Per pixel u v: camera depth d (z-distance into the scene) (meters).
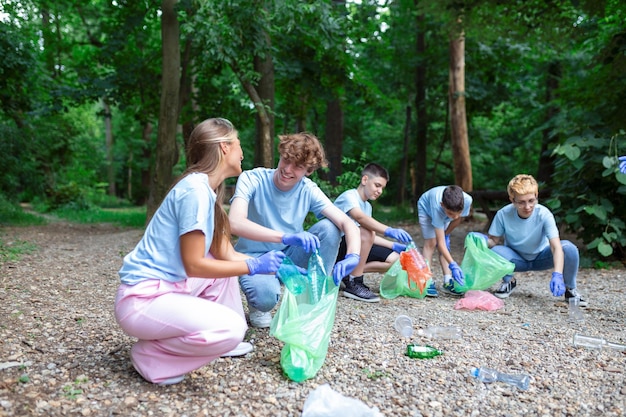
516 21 9.43
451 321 3.70
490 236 4.69
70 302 3.91
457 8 8.95
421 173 15.30
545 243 4.43
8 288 4.22
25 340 2.96
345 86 10.68
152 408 2.21
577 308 4.06
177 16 8.70
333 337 3.22
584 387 2.56
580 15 9.34
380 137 21.83
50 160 17.77
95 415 2.12
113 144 31.41
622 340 3.32
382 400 2.37
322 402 2.14
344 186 7.55
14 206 11.68
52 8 12.71
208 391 2.40
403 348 3.06
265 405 2.28
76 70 12.34
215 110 12.01
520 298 4.54
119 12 10.76
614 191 6.47
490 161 22.14
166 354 2.43
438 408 2.31
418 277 4.10
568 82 10.11
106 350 2.86
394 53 15.69
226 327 2.35
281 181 3.14
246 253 3.39
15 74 10.46
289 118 12.76
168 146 9.09
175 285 2.42
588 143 6.27
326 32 8.47
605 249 6.07
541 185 7.61
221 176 2.56
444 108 17.44
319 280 2.88
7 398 2.22
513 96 16.17
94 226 11.47
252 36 7.55
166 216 2.37
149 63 11.14
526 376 2.66
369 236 4.18
